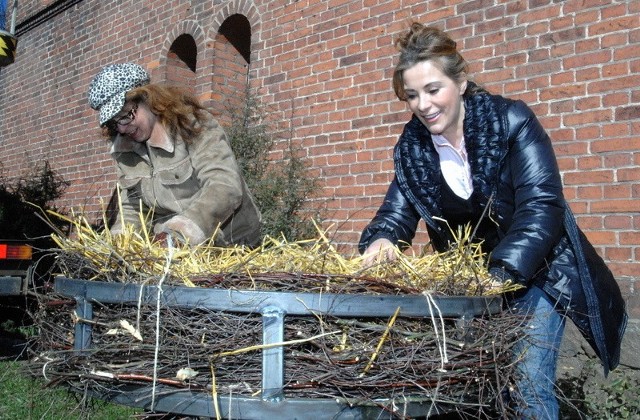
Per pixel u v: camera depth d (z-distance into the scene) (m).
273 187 5.50
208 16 6.87
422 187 2.37
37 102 9.58
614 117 3.93
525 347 1.92
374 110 5.25
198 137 2.65
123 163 2.82
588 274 2.24
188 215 2.36
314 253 2.01
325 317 1.57
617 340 2.37
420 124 2.39
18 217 7.24
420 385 1.58
